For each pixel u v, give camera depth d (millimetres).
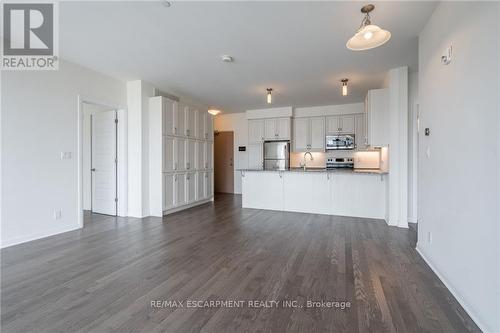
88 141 5309
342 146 6438
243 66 3869
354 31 2811
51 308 1807
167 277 2285
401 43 3096
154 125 4773
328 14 2482
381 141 4215
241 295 1984
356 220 4418
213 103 6441
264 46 3189
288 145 6820
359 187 4660
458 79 1931
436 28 2375
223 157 8211
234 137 7930
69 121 3738
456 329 1593
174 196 5070
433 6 2344
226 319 1687
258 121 7176
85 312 1761
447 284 2098
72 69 3762
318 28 2750
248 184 5555
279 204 5273
